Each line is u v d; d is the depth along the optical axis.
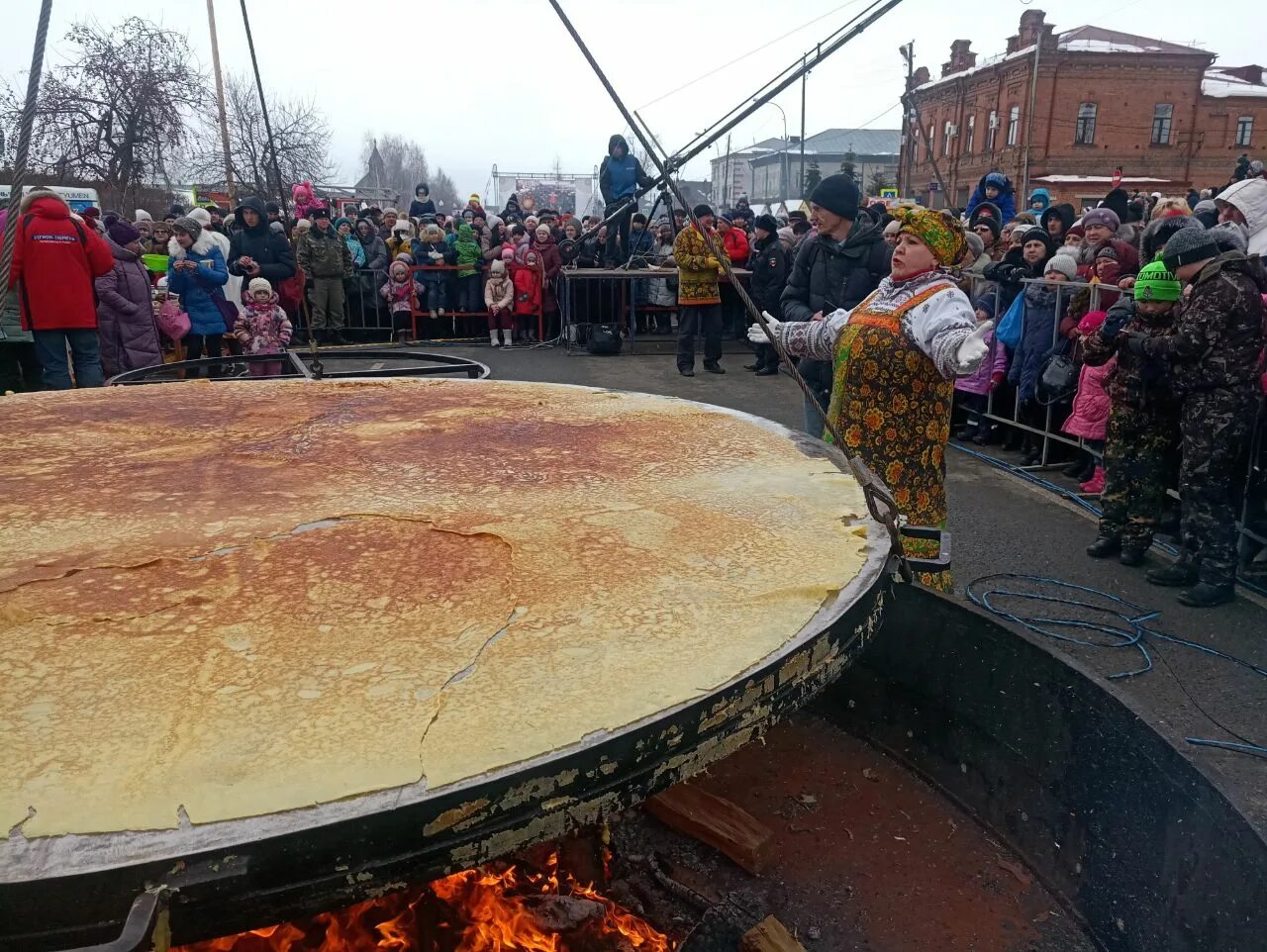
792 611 1.23
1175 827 1.37
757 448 2.05
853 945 1.61
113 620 1.16
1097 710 1.58
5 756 0.88
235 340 9.13
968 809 1.95
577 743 0.92
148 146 19.86
